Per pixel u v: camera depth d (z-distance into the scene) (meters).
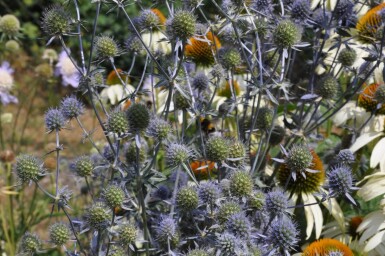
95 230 0.93
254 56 0.99
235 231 0.90
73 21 0.94
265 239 0.92
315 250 0.96
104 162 0.98
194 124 1.16
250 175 0.95
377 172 1.05
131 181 0.96
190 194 0.91
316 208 1.04
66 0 0.96
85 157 0.97
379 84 1.12
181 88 0.97
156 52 1.04
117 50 0.98
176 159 0.93
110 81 1.31
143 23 1.00
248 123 1.06
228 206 0.91
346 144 1.12
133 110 0.93
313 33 1.14
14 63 2.35
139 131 0.93
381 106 1.11
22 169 0.92
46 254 1.15
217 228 0.91
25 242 0.96
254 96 1.02
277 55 1.07
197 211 0.92
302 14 1.03
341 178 0.93
